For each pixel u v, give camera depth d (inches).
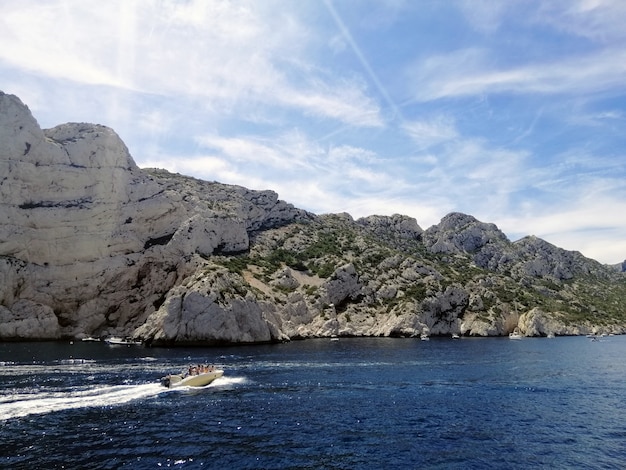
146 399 1713.8
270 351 3425.2
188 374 2036.2
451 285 5639.8
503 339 5032.0
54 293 4338.1
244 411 1534.2
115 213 4746.6
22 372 2317.9
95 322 4483.3
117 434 1258.6
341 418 1450.5
